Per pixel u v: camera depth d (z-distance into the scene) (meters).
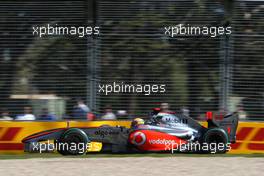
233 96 58.03
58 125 54.56
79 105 57.44
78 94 57.78
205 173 36.69
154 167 39.28
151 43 58.44
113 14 58.19
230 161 43.00
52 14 57.94
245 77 58.00
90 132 50.31
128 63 58.22
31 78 57.53
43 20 57.88
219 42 58.34
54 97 57.56
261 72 58.00
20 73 57.47
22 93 57.38
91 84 57.75
